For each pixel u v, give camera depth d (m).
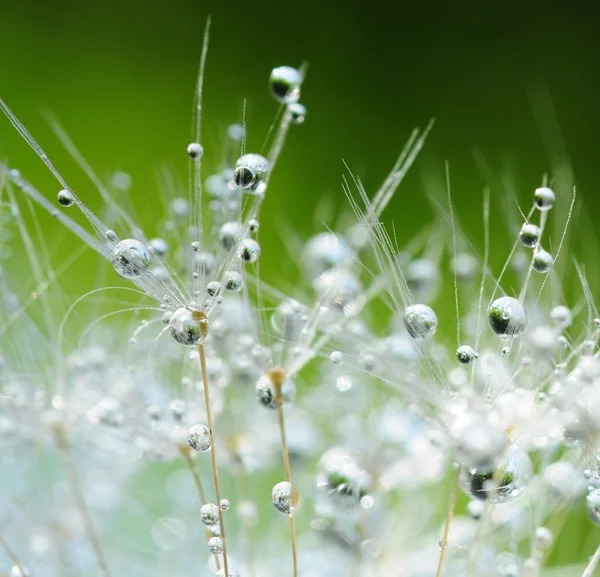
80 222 0.07
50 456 0.08
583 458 0.07
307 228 0.14
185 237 0.07
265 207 0.14
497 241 0.13
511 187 0.08
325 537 0.07
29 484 0.08
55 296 0.07
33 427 0.07
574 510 0.07
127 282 0.08
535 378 0.07
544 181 0.07
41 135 0.15
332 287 0.07
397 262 0.07
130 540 0.08
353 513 0.07
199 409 0.07
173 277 0.07
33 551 0.08
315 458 0.08
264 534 0.08
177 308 0.07
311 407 0.08
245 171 0.07
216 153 0.07
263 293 0.07
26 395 0.07
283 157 0.15
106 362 0.07
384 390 0.08
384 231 0.07
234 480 0.08
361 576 0.07
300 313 0.07
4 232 0.08
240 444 0.07
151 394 0.07
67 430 0.07
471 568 0.07
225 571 0.07
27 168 0.13
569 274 0.08
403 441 0.07
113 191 0.07
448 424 0.07
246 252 0.07
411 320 0.07
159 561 0.08
